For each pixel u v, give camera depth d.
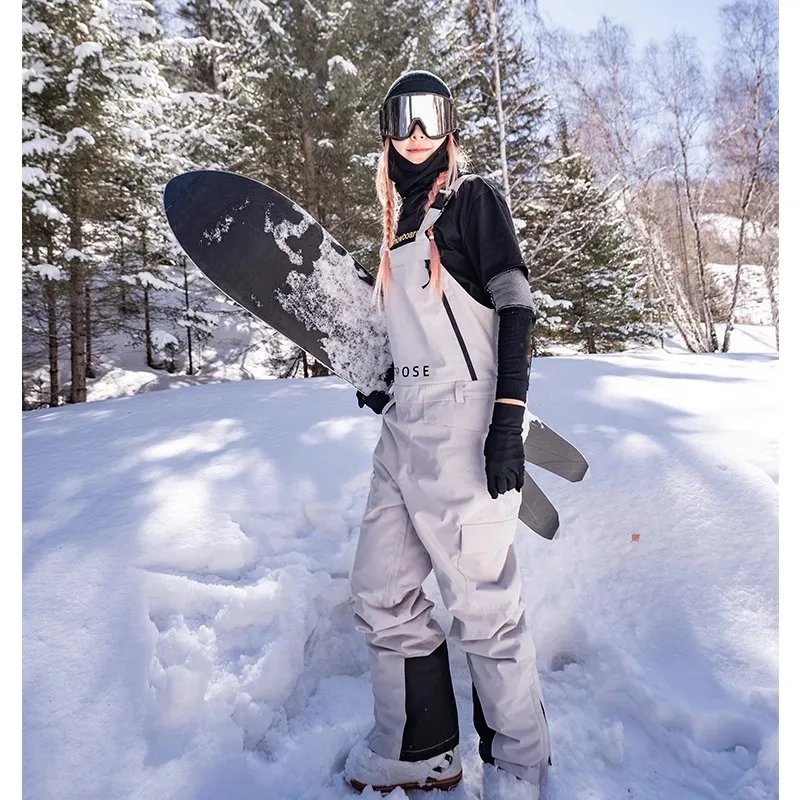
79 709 1.13
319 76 9.27
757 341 16.30
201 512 1.76
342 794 1.16
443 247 1.09
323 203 9.74
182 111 10.69
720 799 1.10
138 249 10.34
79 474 2.12
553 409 2.54
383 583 1.15
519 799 1.08
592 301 13.39
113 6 9.29
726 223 13.60
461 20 9.96
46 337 10.31
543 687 1.40
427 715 1.16
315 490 1.90
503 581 1.11
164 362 12.58
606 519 1.71
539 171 10.90
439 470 1.07
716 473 1.84
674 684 1.30
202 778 1.09
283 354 11.78
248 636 1.41
